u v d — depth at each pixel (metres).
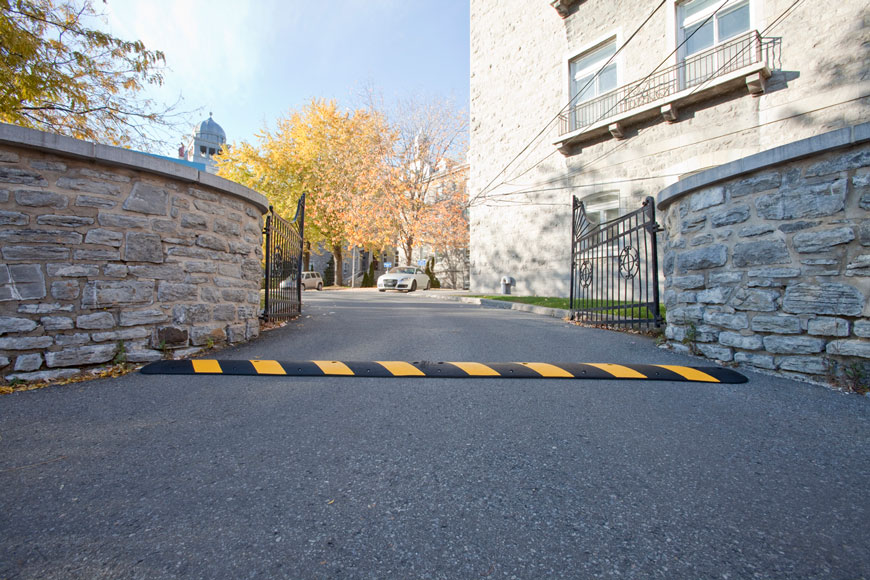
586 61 12.18
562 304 9.98
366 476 1.94
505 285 14.46
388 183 23.47
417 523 1.59
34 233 3.43
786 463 2.09
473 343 5.19
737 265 3.98
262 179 26.75
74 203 3.61
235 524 1.57
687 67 9.76
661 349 4.85
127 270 3.85
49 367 3.41
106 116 7.23
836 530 1.56
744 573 1.34
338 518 1.62
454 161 24.08
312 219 27.08
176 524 1.57
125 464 2.02
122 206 3.85
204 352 4.40
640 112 10.12
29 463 2.02
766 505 1.72
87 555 1.39
